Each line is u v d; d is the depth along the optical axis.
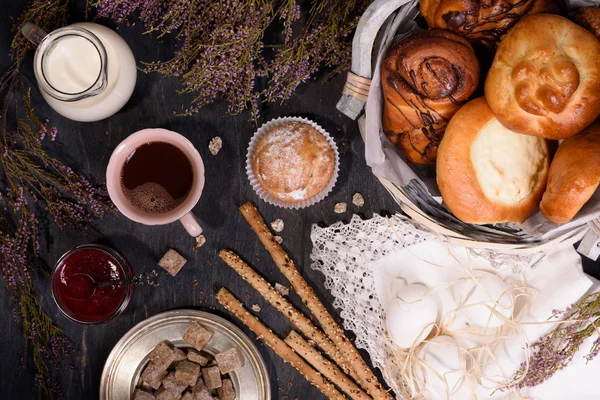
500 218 0.63
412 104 0.64
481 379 0.76
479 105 0.62
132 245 0.79
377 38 0.67
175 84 0.78
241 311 0.78
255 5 0.70
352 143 0.78
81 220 0.78
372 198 0.78
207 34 0.71
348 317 0.77
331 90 0.77
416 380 0.74
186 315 0.77
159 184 0.74
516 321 0.75
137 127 0.78
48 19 0.75
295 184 0.75
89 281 0.76
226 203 0.78
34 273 0.78
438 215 0.69
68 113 0.73
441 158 0.62
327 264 0.77
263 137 0.76
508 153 0.63
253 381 0.78
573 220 0.63
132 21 0.77
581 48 0.59
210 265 0.79
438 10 0.63
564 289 0.74
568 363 0.76
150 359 0.77
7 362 0.79
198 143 0.78
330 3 0.74
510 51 0.60
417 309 0.72
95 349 0.79
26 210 0.76
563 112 0.59
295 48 0.74
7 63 0.77
